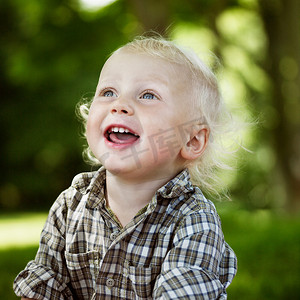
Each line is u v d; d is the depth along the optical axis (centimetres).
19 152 1917
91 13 1294
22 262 575
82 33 1314
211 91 198
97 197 181
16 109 1881
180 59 187
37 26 1340
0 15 1820
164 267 164
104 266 173
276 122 1403
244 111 362
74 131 1833
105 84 179
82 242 183
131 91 176
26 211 1914
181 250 164
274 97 1388
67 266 184
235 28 1433
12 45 1820
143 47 186
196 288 156
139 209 180
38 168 2039
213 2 1254
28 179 2020
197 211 173
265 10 1330
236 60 1412
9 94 1897
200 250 164
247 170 1748
